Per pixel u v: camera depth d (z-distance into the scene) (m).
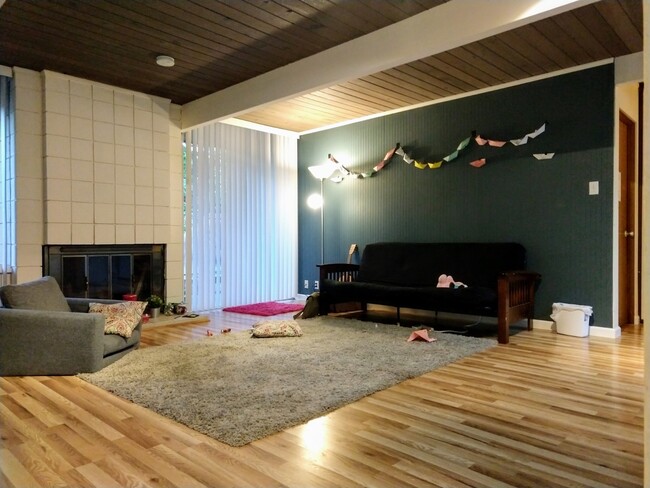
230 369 3.03
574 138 4.15
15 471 1.74
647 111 0.76
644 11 0.77
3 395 2.58
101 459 1.84
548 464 1.79
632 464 1.79
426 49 3.10
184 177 5.40
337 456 1.86
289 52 3.79
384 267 5.13
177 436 2.05
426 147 5.14
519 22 2.73
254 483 1.65
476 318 4.84
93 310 3.49
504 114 4.55
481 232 4.75
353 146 5.88
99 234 4.54
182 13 3.12
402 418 2.24
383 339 3.89
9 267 4.25
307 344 3.72
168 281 5.16
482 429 2.11
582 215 4.12
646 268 0.75
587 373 2.96
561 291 4.25
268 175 6.31
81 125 4.41
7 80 4.24
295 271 6.70
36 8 3.04
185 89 4.75
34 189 4.20
